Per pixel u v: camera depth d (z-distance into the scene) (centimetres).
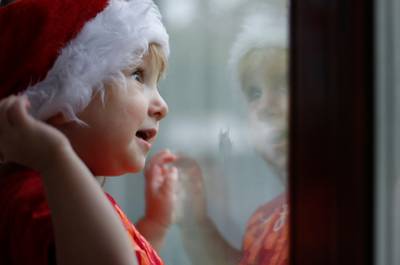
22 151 57
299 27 53
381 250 50
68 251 56
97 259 56
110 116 65
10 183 62
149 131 68
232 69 83
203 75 88
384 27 50
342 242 51
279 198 74
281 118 75
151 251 69
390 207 50
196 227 88
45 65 63
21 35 63
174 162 91
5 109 57
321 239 52
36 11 64
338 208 51
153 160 89
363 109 50
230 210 84
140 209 95
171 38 91
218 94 87
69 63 63
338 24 51
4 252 60
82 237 56
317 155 52
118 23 65
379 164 50
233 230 84
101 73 63
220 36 86
